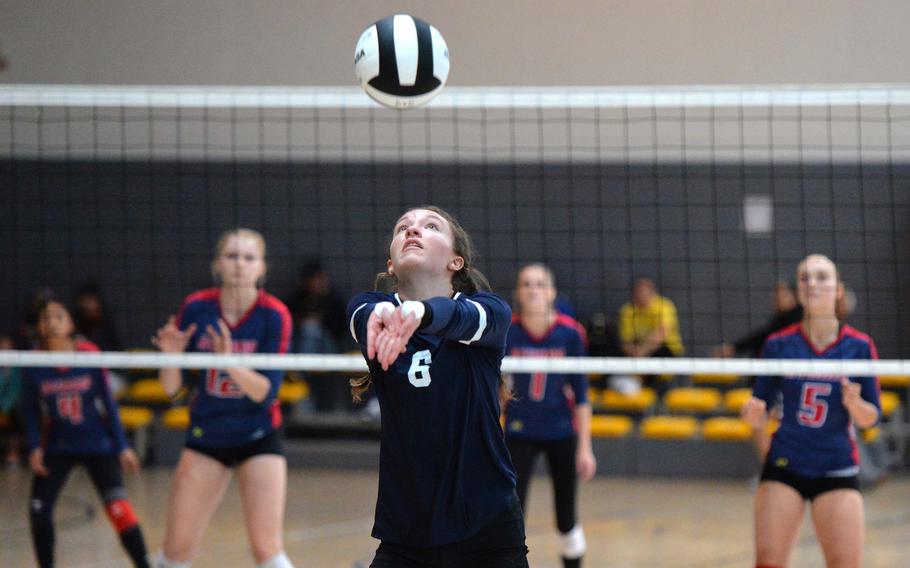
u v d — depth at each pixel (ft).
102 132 80.12
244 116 81.20
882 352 83.82
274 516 36.50
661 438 79.00
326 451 81.76
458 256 23.34
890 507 66.49
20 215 84.69
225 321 38.34
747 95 40.37
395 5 81.97
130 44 82.12
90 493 72.13
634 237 86.02
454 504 21.57
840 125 80.38
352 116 81.87
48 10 82.38
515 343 45.32
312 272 82.28
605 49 81.61
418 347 21.84
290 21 82.17
